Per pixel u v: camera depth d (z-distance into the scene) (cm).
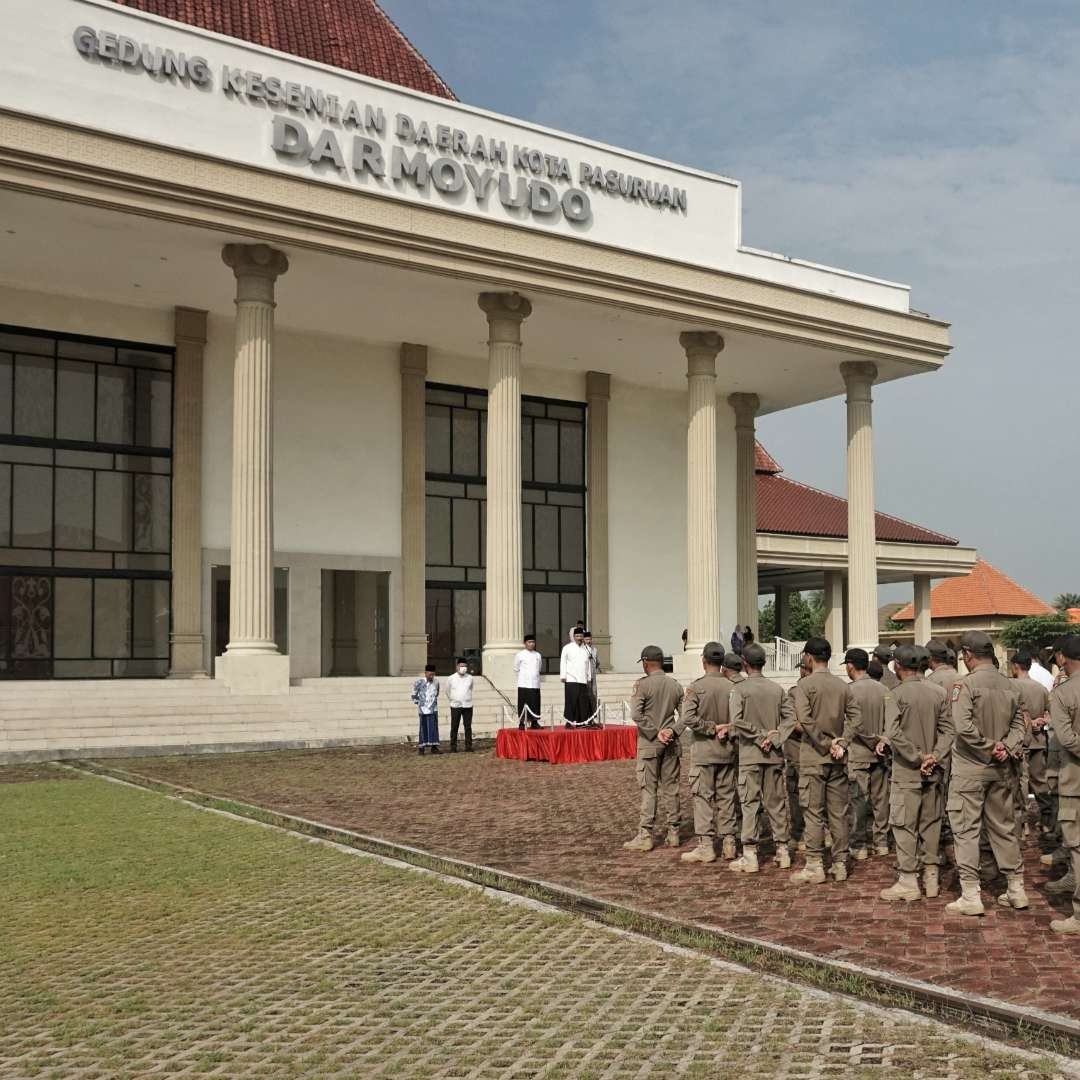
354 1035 642
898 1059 586
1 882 1022
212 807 1453
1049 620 5969
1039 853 1175
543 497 3788
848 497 3706
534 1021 656
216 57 2581
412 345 3484
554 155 3055
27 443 2953
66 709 2311
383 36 3531
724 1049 604
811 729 1020
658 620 3972
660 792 1220
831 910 913
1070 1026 620
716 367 3788
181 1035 648
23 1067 605
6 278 2869
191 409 3119
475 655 3619
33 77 2367
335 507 3350
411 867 1073
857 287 3666
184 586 3083
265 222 2575
